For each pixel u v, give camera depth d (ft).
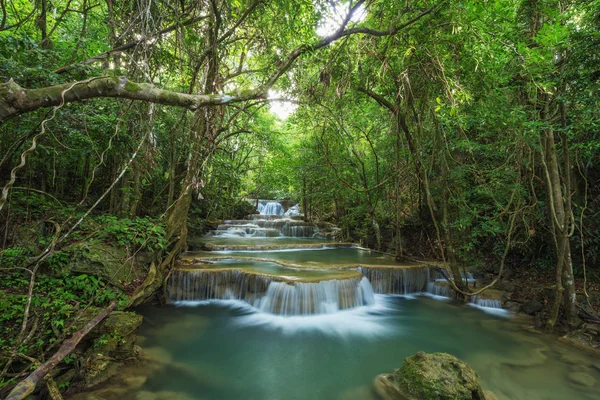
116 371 14.02
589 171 24.06
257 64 30.71
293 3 18.93
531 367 15.61
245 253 36.65
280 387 14.19
